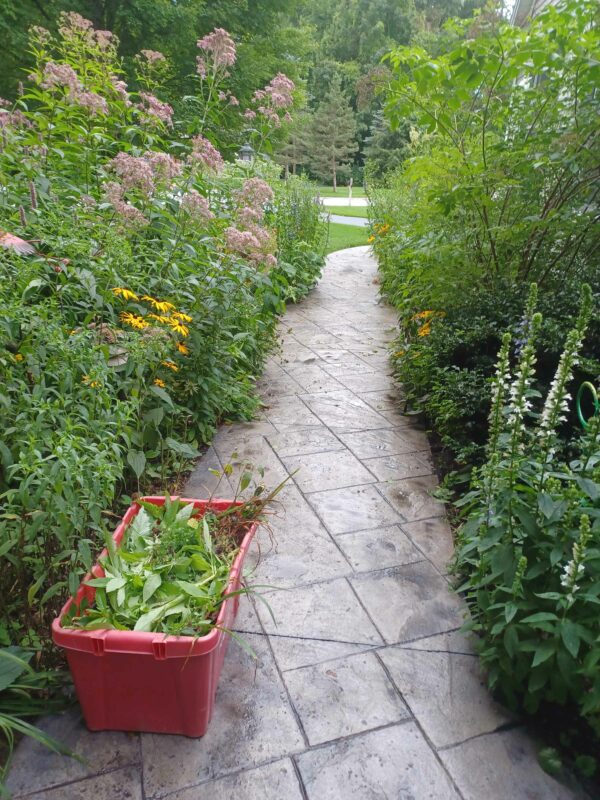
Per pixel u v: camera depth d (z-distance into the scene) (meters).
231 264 3.47
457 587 2.25
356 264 10.47
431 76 3.09
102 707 1.58
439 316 3.95
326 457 3.32
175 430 3.37
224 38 3.68
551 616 1.55
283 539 2.54
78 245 2.52
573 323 2.96
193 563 1.81
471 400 3.09
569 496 1.62
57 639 1.47
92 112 3.24
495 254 3.69
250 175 5.01
